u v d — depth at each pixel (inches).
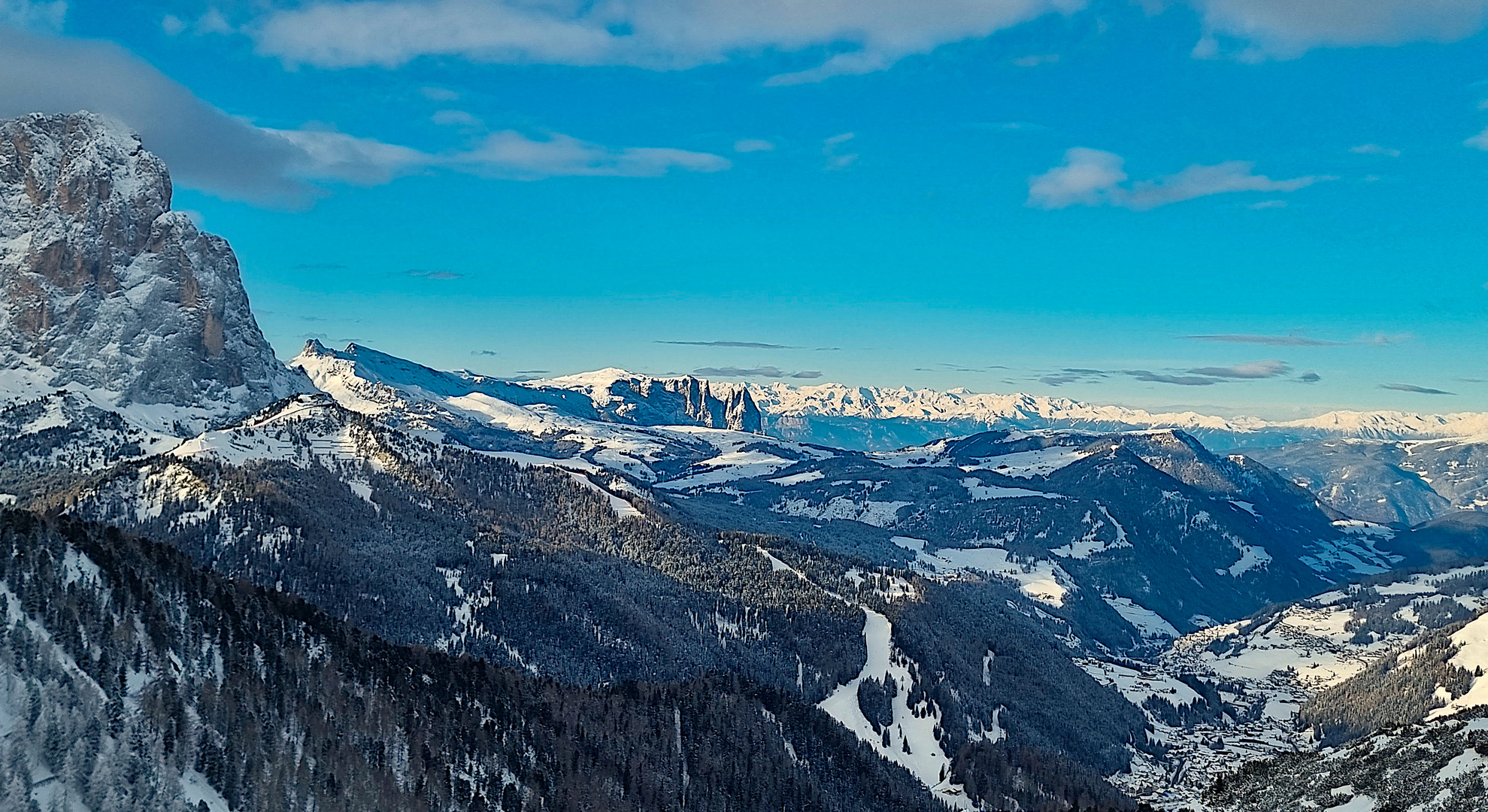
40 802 6934.1
